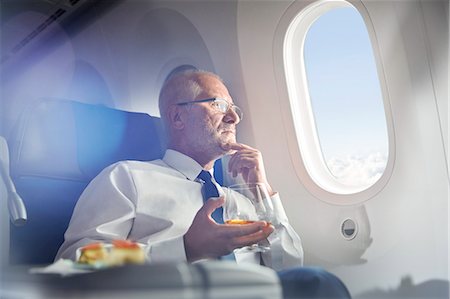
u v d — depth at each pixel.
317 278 1.42
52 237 1.99
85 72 3.31
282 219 2.15
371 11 2.29
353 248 2.38
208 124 2.33
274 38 2.58
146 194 2.07
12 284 0.92
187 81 2.36
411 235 2.23
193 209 2.13
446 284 2.13
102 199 1.98
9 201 1.57
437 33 2.14
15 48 3.49
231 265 0.89
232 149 2.38
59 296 0.84
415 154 2.22
